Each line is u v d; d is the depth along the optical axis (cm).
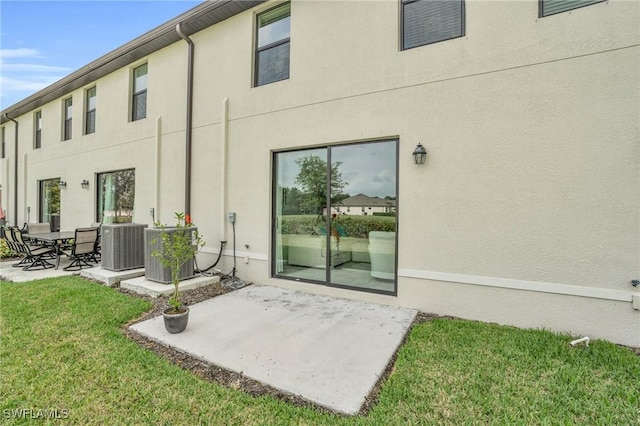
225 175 644
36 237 737
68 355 312
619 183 344
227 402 246
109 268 632
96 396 251
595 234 354
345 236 522
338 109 516
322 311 445
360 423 221
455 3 441
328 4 527
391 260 486
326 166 539
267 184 591
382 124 479
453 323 397
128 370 289
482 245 412
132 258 648
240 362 302
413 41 469
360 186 508
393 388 259
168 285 541
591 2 367
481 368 288
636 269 338
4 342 337
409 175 458
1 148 1398
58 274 662
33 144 1200
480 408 235
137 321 410
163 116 759
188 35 699
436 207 439
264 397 254
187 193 698
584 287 359
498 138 402
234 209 634
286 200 585
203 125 682
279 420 227
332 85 521
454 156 428
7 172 1321
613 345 333
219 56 660
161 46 754
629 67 340
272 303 480
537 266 382
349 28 508
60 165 1063
